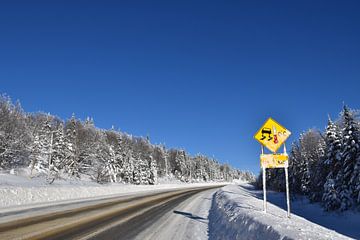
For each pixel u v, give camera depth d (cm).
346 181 2983
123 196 2950
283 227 777
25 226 1060
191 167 13850
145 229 1147
